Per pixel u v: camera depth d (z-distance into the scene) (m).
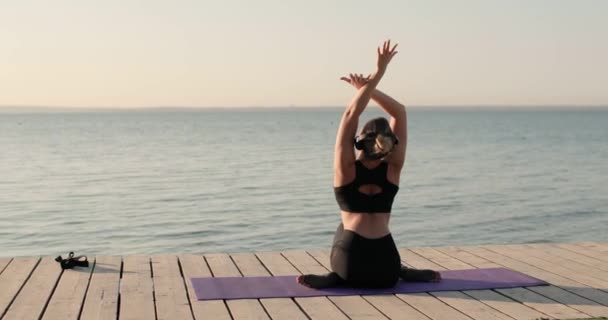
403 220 19.48
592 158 44.31
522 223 19.20
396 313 5.44
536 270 7.11
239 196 23.97
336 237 6.23
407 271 6.45
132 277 6.64
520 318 5.34
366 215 6.05
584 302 5.84
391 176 6.05
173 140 72.56
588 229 18.41
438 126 137.38
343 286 6.21
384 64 5.78
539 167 37.22
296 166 36.94
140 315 5.35
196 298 5.86
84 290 6.12
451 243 16.33
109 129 123.94
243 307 5.58
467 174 32.97
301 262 7.39
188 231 17.22
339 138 5.95
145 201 22.62
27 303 5.69
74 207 21.25
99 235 16.66
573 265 7.36
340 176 6.01
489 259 7.66
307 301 5.76
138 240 16.09
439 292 6.12
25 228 17.53
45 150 53.81
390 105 6.05
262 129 117.44
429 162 40.50
